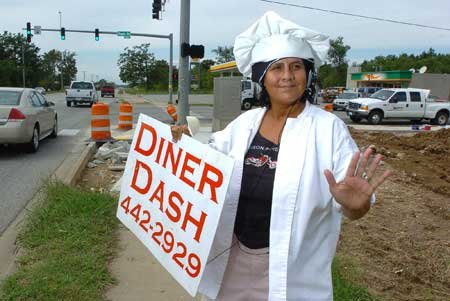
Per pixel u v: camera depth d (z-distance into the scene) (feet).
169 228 7.00
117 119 68.08
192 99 168.76
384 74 183.32
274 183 5.90
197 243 6.54
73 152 34.06
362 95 111.96
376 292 11.94
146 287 11.53
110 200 17.37
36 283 11.07
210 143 7.07
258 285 6.48
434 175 31.40
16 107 32.04
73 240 13.84
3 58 319.27
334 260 13.00
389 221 18.49
